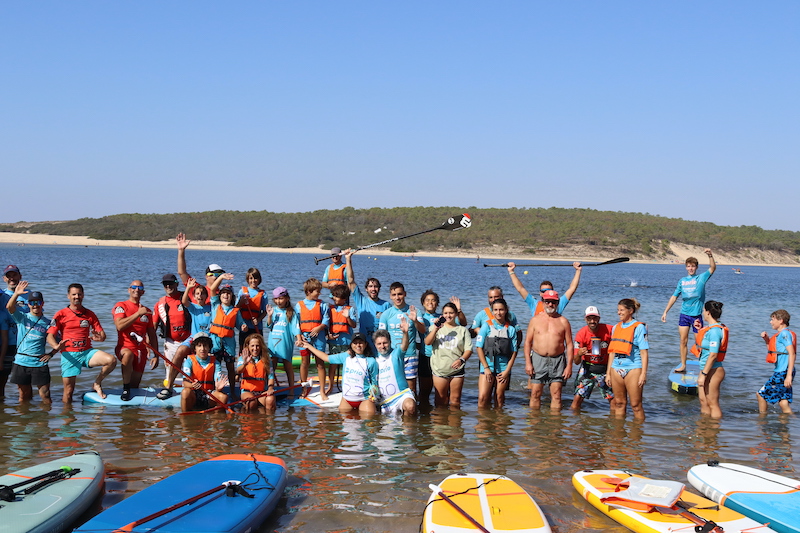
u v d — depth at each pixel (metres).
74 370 8.88
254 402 8.81
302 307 9.41
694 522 5.05
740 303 32.72
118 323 8.95
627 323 8.84
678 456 7.10
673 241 147.12
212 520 4.77
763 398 9.29
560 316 9.20
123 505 4.96
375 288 9.91
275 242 139.88
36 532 4.55
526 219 160.00
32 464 6.33
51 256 69.56
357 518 5.26
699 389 9.21
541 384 9.23
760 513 5.13
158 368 11.34
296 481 6.07
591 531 5.10
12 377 8.79
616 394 8.94
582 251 133.12
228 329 9.07
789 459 7.05
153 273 41.72
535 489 6.00
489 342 9.22
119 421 8.06
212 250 130.12
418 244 137.12
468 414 8.91
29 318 8.75
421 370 9.68
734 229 173.25
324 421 8.35
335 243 140.75
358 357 8.95
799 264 151.88
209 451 6.93
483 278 54.75
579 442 7.59
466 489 5.49
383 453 7.01
